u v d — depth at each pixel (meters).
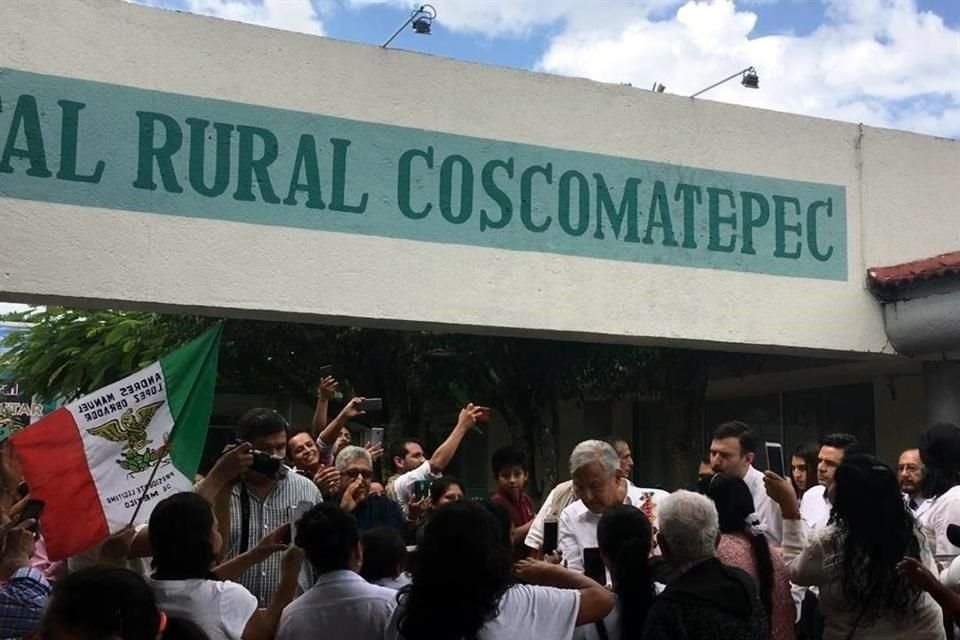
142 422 4.80
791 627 4.36
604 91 8.85
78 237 6.93
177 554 3.82
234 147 7.45
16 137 6.84
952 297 9.26
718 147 9.30
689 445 11.58
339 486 5.87
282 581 3.98
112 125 7.11
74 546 4.61
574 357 11.73
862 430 12.84
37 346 15.91
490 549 3.30
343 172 7.79
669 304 8.90
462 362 12.20
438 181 8.12
